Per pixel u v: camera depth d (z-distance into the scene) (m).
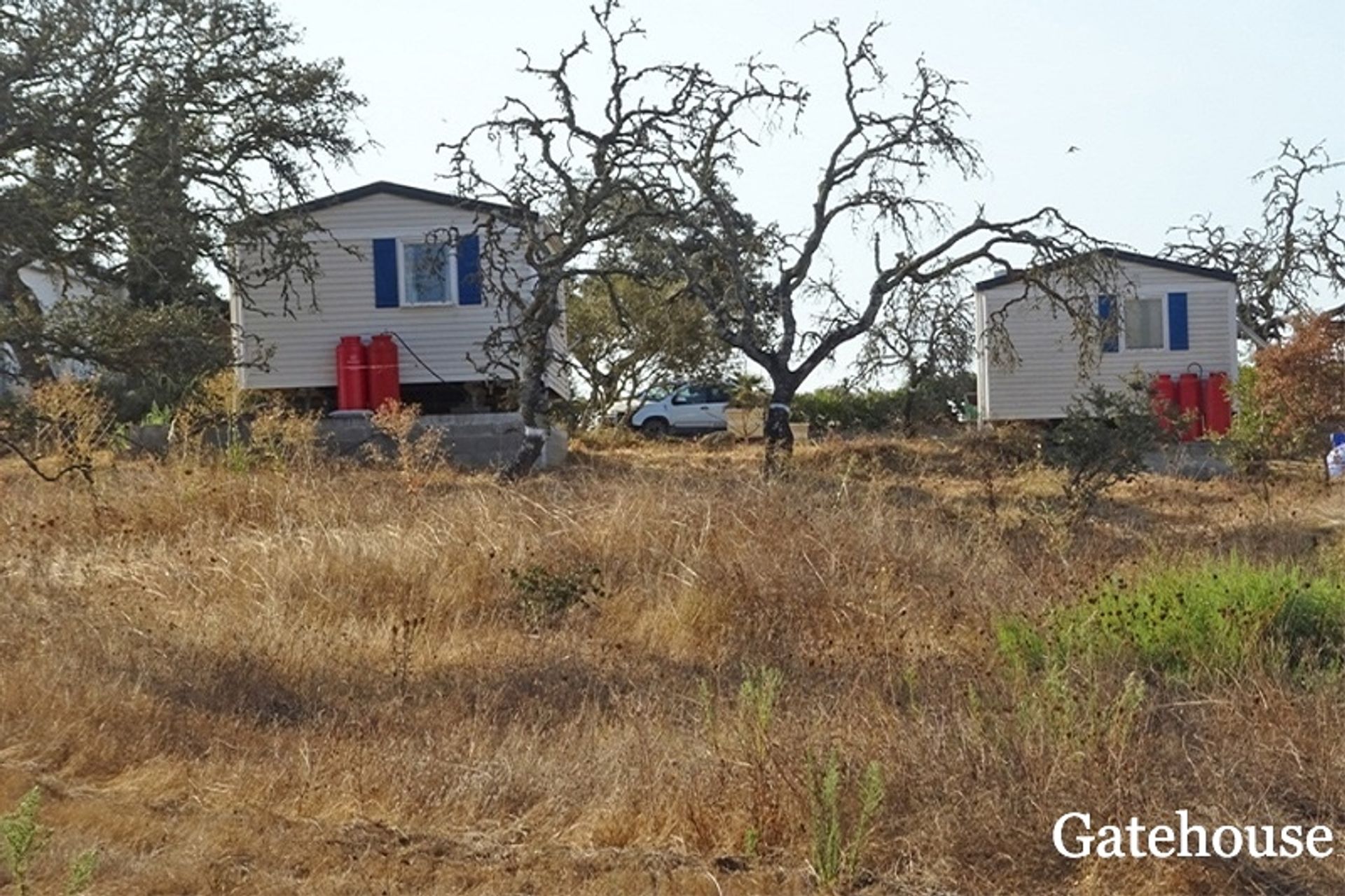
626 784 9.41
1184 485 26.03
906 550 16.44
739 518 16.66
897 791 8.90
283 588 14.78
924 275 28.69
